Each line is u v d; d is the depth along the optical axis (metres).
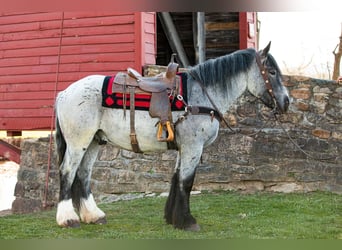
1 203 14.20
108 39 9.44
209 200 7.35
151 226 5.58
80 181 5.52
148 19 9.45
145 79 5.28
